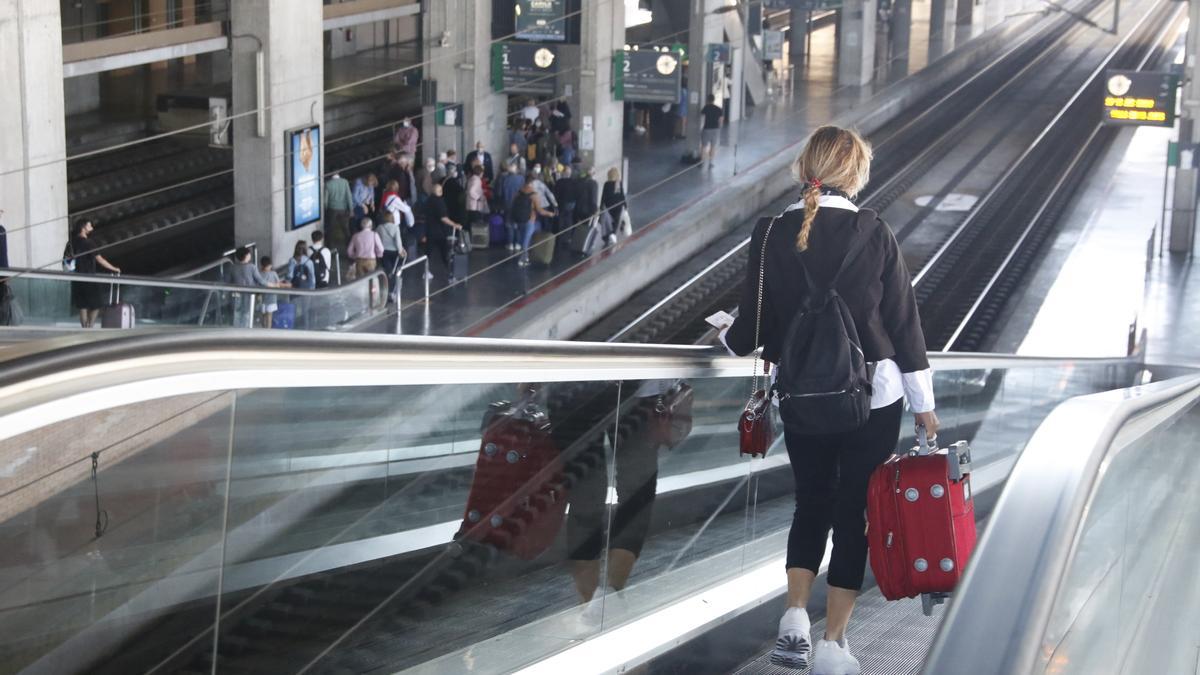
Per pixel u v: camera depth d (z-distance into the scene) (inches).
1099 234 1295.5
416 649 142.6
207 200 1130.0
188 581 109.4
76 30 1332.4
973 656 75.0
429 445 141.2
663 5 1636.3
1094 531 104.7
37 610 94.7
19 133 733.9
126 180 1131.9
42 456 93.1
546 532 165.9
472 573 150.8
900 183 1486.2
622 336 976.3
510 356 151.6
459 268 946.7
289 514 121.2
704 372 198.7
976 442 424.5
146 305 591.8
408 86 1610.5
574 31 1209.4
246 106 922.1
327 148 1378.0
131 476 101.9
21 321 522.0
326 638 127.7
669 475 196.9
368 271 879.1
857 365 156.6
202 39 941.8
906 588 162.1
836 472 176.6
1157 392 169.8
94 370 95.9
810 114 1656.0
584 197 1042.7
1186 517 229.6
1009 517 90.9
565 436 168.2
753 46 1669.5
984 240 1283.2
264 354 114.6
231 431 113.0
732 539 221.6
